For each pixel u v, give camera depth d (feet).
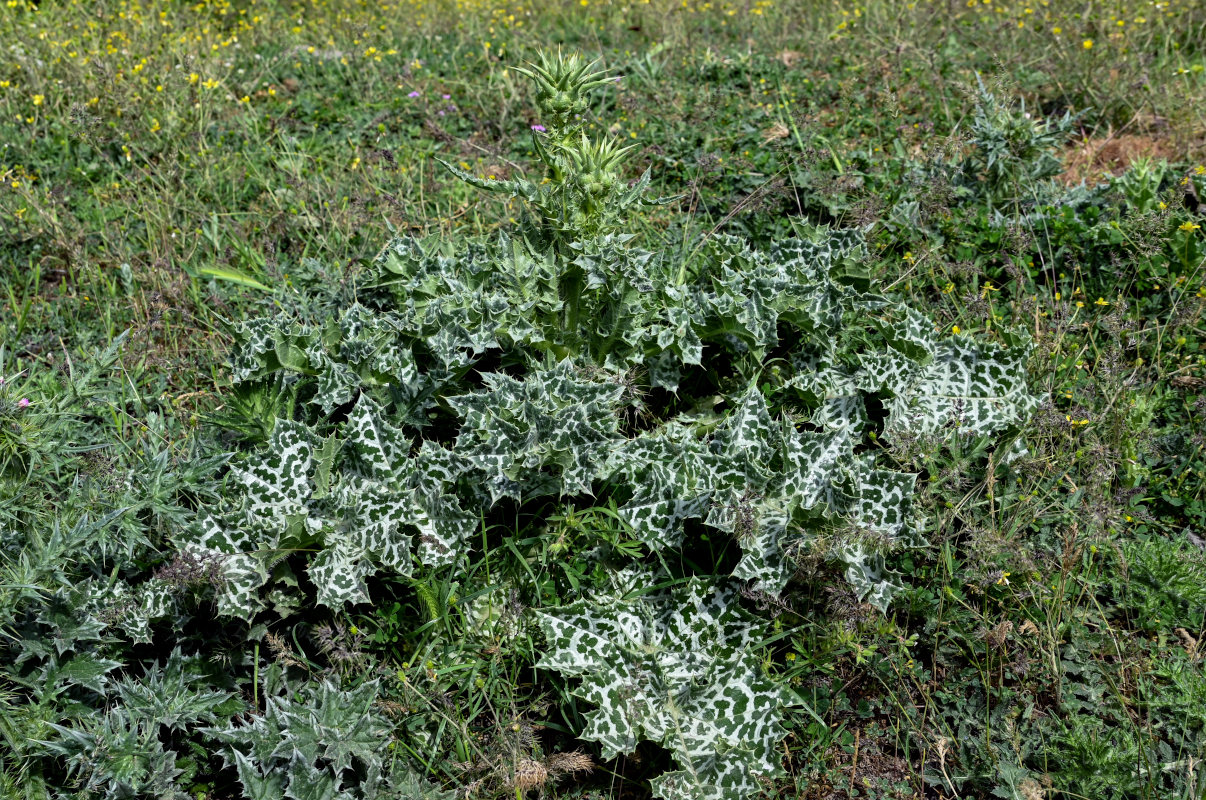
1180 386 11.50
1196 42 19.92
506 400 9.50
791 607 8.99
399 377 9.95
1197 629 9.00
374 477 9.34
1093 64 18.25
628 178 16.34
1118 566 9.50
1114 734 8.20
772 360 11.40
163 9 25.23
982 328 12.25
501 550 9.53
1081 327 12.18
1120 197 13.64
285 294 12.09
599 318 10.56
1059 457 10.39
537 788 8.04
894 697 8.62
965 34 20.86
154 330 13.02
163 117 18.11
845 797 8.17
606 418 9.48
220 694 8.13
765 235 14.38
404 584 9.15
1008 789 7.91
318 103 19.86
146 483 8.78
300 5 27.20
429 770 8.09
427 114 18.60
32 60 19.88
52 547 7.93
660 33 23.38
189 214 15.55
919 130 17.13
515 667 8.75
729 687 8.29
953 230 13.50
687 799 7.66
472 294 10.55
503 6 26.76
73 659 7.99
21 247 14.87
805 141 16.07
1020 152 14.69
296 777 7.48
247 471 8.91
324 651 8.59
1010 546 8.73
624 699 8.20
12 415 8.83
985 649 8.91
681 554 9.36
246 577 8.39
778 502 9.25
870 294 11.68
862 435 10.69
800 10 24.32
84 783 7.87
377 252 13.83
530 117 18.85
